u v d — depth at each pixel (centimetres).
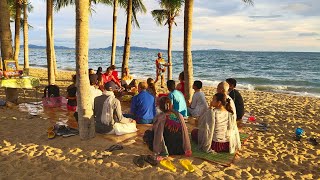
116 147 586
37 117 810
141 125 732
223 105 566
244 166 540
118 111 659
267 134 757
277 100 1463
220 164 532
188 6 861
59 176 482
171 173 493
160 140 546
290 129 825
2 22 911
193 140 620
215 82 2622
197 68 5403
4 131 694
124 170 502
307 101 1456
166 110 556
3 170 503
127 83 1160
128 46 1324
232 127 569
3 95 1202
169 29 1620
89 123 629
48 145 606
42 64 4925
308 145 690
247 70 5081
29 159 543
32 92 1257
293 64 7388
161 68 1548
